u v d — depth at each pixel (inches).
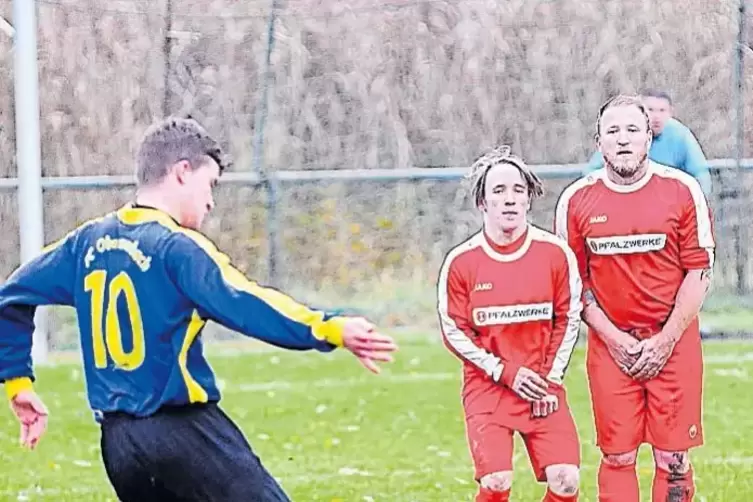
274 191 1403.8
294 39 1615.4
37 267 421.7
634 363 580.7
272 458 789.9
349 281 1424.7
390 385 1054.4
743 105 1441.9
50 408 973.8
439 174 1411.2
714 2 1563.7
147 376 395.5
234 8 1635.1
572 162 1578.5
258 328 372.2
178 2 1641.2
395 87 1608.0
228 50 1609.3
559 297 568.7
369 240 1438.2
